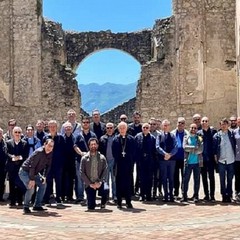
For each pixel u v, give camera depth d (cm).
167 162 1353
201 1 2377
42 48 2436
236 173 1361
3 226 1016
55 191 1448
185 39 2381
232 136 1346
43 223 1049
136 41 3061
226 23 2373
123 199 1416
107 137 1385
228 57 2369
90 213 1178
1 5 2411
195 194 1338
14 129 1329
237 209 1210
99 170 1242
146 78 2447
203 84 2359
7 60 2405
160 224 1030
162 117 2419
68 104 2478
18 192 1309
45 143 1199
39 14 2431
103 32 3056
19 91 2406
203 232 941
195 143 1337
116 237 911
